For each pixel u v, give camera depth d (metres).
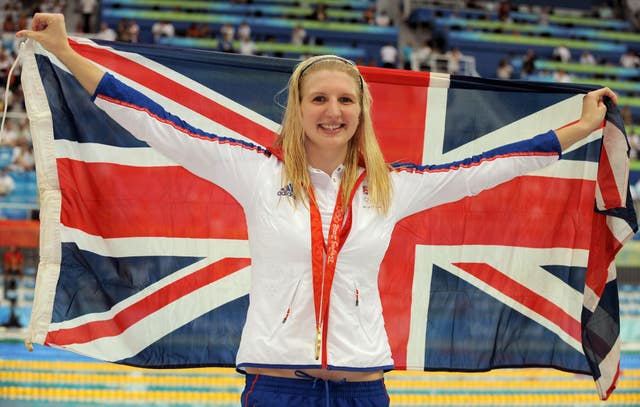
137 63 4.40
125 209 4.25
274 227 2.93
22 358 9.93
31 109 4.02
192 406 8.30
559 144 3.35
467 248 4.54
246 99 4.49
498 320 4.53
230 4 25.17
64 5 24.42
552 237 4.54
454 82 4.61
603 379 4.37
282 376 2.92
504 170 3.25
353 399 2.93
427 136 4.64
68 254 4.07
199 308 4.36
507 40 25.16
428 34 25.78
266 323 2.91
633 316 14.22
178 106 4.44
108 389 8.69
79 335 4.07
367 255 2.97
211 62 4.46
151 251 4.30
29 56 4.02
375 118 4.62
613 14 28.27
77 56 3.03
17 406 8.12
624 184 4.25
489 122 4.67
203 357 4.34
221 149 3.02
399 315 4.50
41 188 4.04
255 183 3.00
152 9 24.58
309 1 26.05
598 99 3.57
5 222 13.19
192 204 4.36
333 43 24.64
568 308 4.50
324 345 2.89
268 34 24.61
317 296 2.90
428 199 3.18
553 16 27.38
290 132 3.03
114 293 4.19
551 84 4.59
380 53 24.70
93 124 4.15
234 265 4.39
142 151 4.27
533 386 9.27
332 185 3.04
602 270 4.43
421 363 4.49
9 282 13.05
